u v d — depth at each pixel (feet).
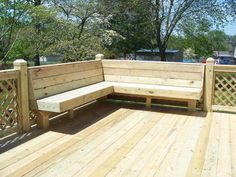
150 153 10.73
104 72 19.27
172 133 12.93
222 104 16.84
